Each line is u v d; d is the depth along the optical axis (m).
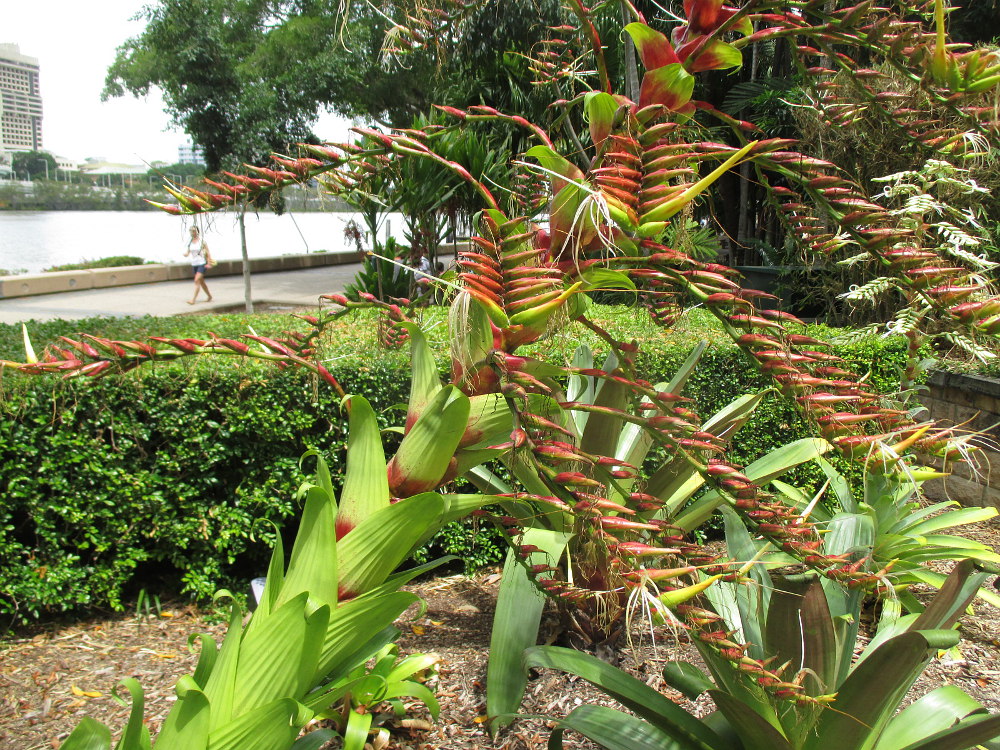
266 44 16.19
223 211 1.58
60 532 3.60
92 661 3.26
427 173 7.63
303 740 2.04
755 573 2.56
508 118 1.62
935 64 1.24
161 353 1.63
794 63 1.61
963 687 2.96
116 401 3.56
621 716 2.03
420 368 1.70
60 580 3.50
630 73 6.82
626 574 1.20
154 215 2.95
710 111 1.61
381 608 1.64
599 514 1.26
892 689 1.71
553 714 2.68
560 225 1.50
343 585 1.64
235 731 1.50
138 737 1.47
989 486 5.04
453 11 2.00
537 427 1.31
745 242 8.23
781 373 1.25
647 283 1.75
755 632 2.32
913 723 2.08
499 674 2.46
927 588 4.01
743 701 1.87
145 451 3.70
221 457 3.75
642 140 1.29
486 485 3.22
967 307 1.22
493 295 1.36
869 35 1.34
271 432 3.80
